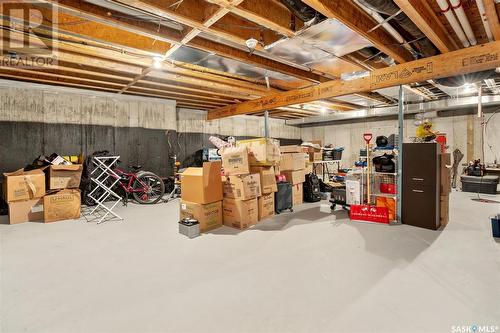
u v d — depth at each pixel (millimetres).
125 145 6035
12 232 3516
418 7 2373
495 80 5203
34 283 2152
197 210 3521
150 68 4023
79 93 5434
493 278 2168
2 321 1672
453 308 1772
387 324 1623
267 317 1703
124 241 3148
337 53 3328
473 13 2748
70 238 3268
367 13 2625
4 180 4266
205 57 3535
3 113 4754
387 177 4348
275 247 2928
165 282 2162
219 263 2520
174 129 6762
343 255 2691
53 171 4133
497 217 3189
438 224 3598
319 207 5012
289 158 5105
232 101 6598
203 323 1651
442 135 4418
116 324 1646
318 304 1839
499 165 6703
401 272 2301
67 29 2900
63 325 1638
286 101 5324
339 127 10062
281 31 2770
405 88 5656
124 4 2504
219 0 2223
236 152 3768
